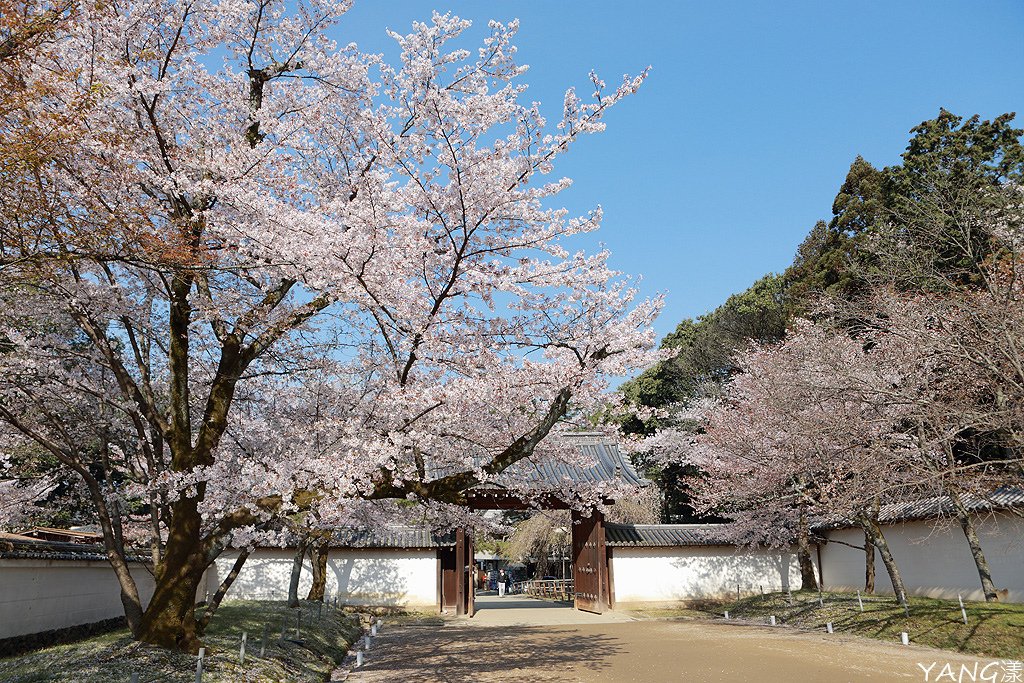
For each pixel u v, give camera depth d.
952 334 11.09
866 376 12.17
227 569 21.78
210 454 8.99
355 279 7.90
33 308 9.08
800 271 29.33
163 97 8.63
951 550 18.22
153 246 6.37
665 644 13.55
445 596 22.53
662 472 31.83
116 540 9.30
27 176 6.25
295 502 8.26
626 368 9.61
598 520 22.17
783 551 24.03
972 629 12.52
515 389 9.47
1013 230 14.21
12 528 13.21
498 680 9.77
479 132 8.39
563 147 8.41
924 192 20.80
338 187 9.94
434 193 8.33
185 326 9.52
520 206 8.32
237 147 8.04
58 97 6.71
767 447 16.53
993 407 11.23
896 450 11.46
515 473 12.20
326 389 10.73
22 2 5.87
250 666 8.90
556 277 9.09
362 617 19.98
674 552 23.41
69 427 10.02
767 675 9.80
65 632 12.02
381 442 8.23
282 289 9.30
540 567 32.31
